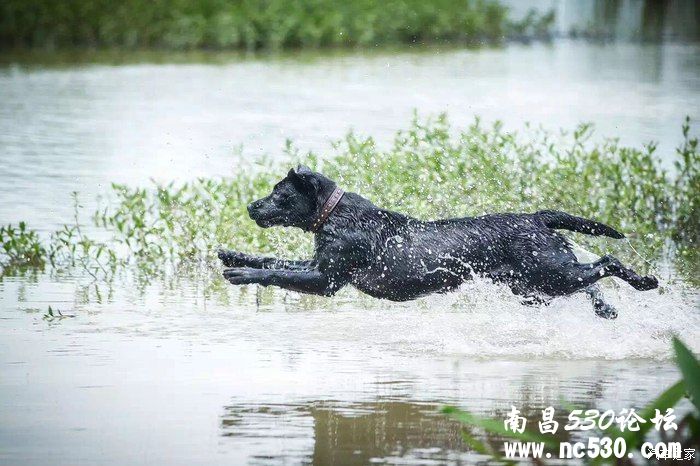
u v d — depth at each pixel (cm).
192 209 1562
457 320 1209
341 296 1327
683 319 1199
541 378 993
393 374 1004
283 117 2581
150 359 1047
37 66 3609
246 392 945
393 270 1108
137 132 2448
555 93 2969
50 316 1214
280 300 1309
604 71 3494
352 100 2848
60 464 775
